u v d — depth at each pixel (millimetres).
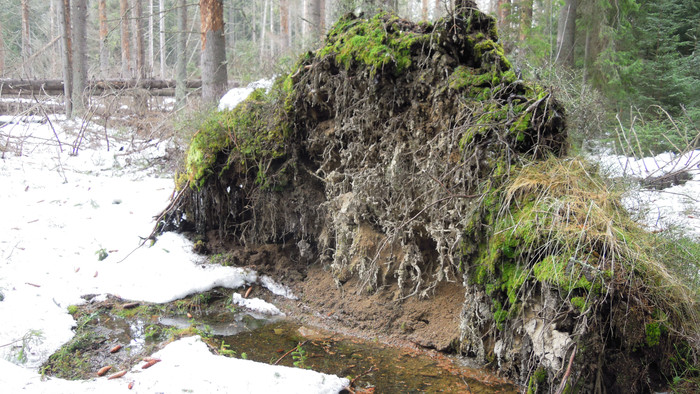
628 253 2617
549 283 2621
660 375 2715
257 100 4871
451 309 3602
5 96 11836
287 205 4535
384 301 3846
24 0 19062
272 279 4449
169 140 7707
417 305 3723
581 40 11172
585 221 2641
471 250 3176
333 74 4094
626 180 3574
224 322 3848
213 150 4613
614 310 2531
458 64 3566
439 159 3459
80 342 3340
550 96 3234
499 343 3068
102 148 7902
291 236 4703
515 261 2926
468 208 3238
